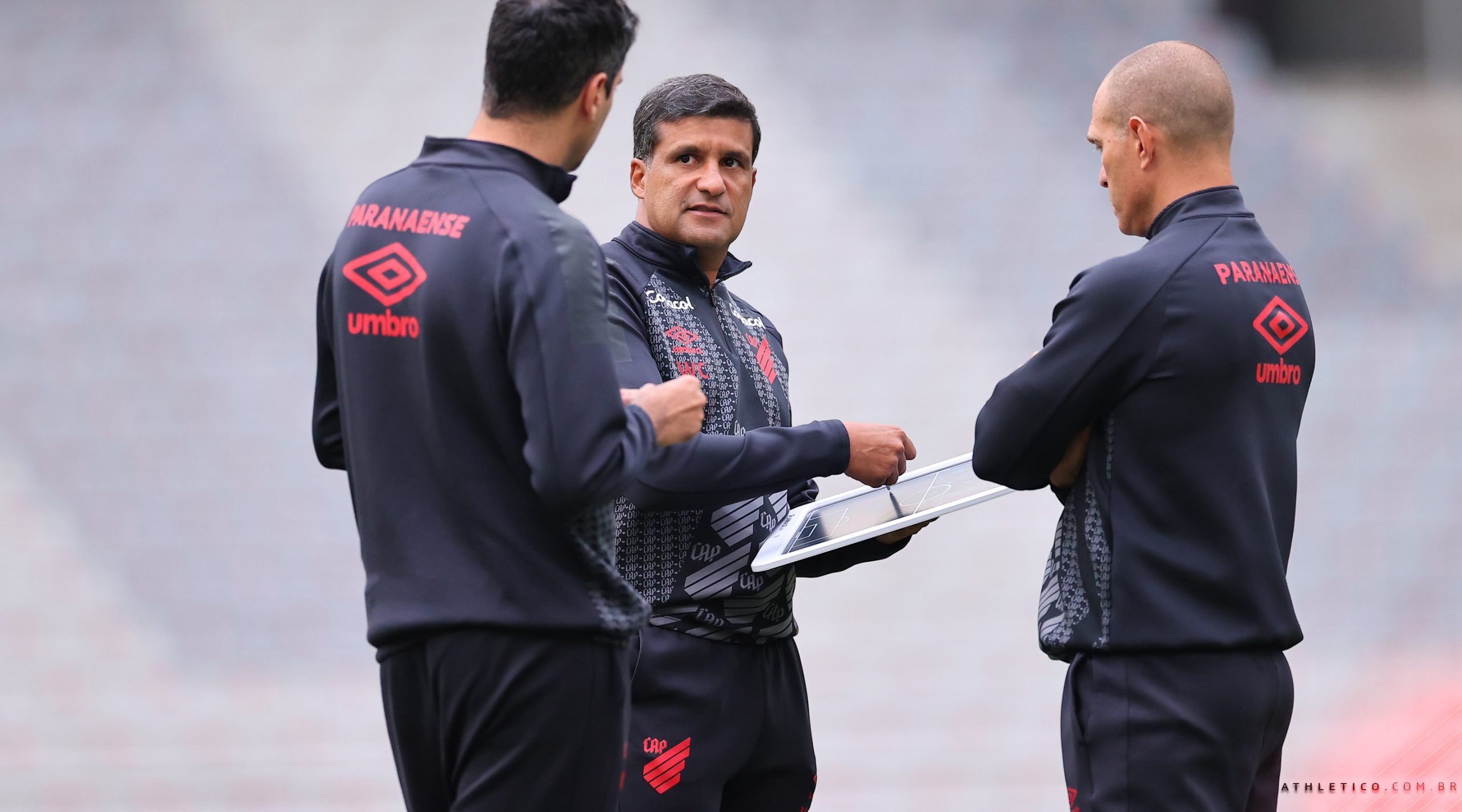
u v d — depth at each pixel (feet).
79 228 69.05
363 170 71.36
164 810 53.21
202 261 69.26
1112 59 77.05
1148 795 22.02
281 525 65.72
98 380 67.21
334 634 63.72
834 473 25.41
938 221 73.20
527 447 18.29
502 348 18.70
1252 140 79.20
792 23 75.46
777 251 72.38
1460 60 82.43
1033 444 22.91
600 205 70.64
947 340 71.26
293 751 57.11
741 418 26.50
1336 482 69.56
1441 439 70.69
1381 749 56.49
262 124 71.36
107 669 61.41
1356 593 66.33
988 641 63.57
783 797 27.20
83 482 65.57
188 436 66.80
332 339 21.04
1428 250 76.74
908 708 60.85
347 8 73.15
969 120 74.84
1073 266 72.84
